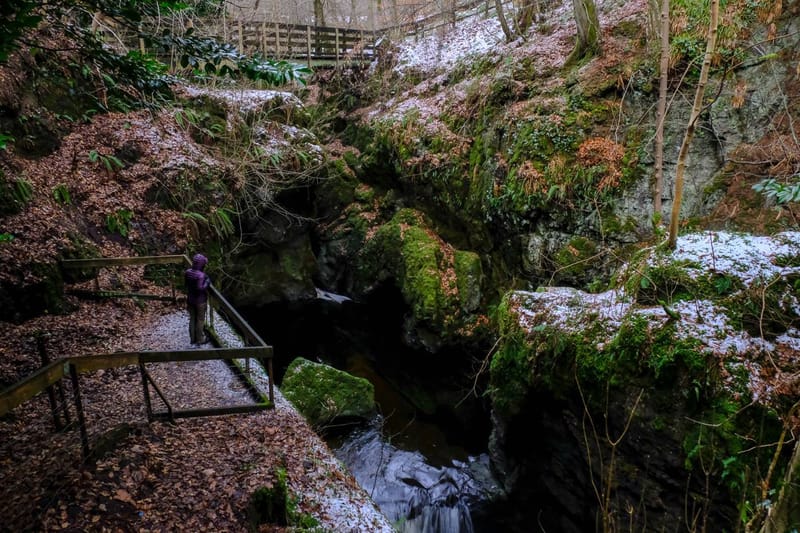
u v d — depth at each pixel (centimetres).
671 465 530
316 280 1805
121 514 386
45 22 952
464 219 1345
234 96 1557
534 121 1112
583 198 1007
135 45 1340
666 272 626
